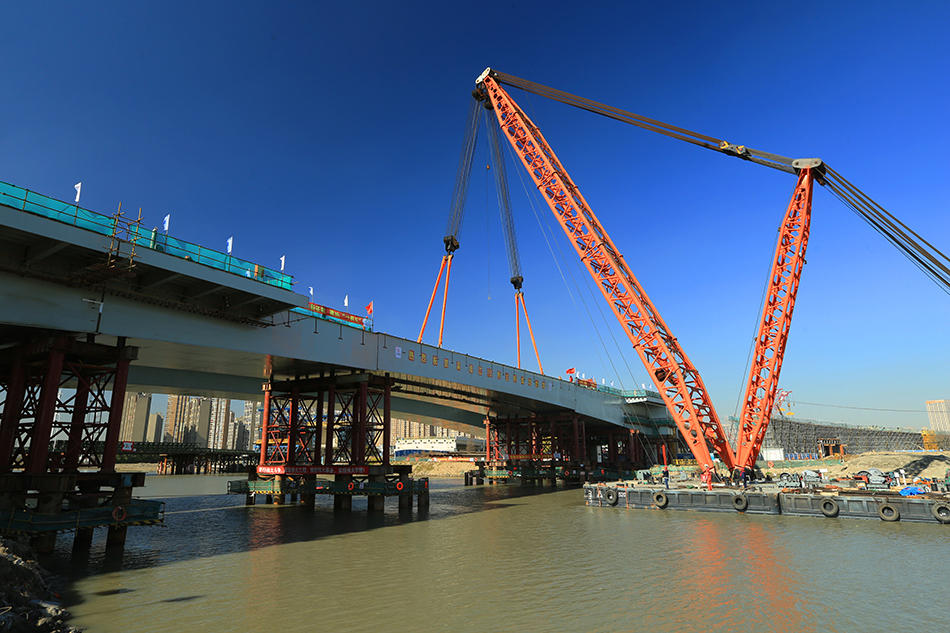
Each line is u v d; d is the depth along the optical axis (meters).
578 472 90.19
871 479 56.84
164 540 34.19
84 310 29.62
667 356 60.41
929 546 31.61
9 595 17.34
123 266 28.81
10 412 29.50
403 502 51.81
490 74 71.19
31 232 25.22
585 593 22.05
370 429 51.25
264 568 26.39
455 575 25.17
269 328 40.25
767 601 20.83
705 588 22.75
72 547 30.25
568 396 88.00
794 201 61.03
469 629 17.83
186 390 57.62
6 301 26.91
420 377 56.25
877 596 21.41
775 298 62.12
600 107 64.00
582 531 39.31
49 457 28.06
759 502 47.72
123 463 176.38
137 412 194.62
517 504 61.50
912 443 185.38
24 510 26.28
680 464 113.25
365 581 23.97
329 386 50.59
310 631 17.52
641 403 113.81
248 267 34.69
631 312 62.53
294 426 52.66
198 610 19.53
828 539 34.44
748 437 61.09
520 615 19.23
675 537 36.12
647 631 17.64
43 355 29.41
